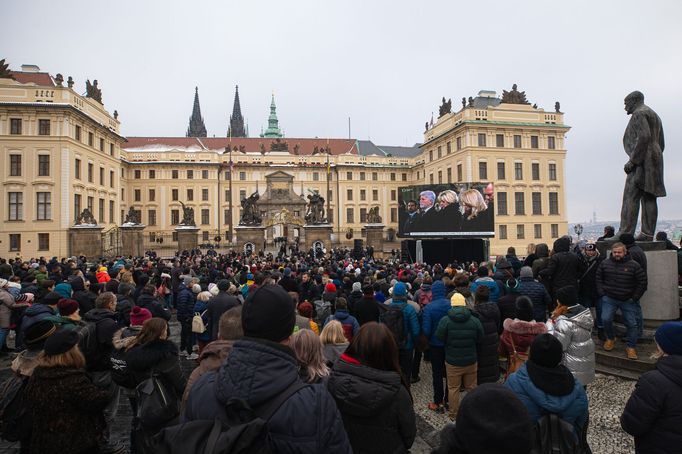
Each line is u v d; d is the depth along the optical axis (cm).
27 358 527
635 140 1229
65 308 750
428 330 915
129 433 846
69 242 5009
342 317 856
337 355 679
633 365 981
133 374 576
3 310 1259
